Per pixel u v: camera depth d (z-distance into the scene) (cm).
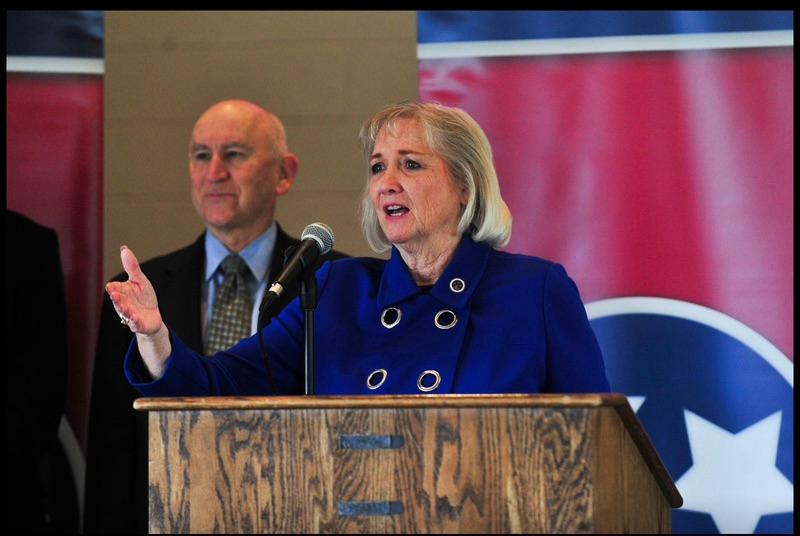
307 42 1148
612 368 1085
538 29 1104
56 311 1109
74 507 1113
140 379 624
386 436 522
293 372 709
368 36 1142
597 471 507
